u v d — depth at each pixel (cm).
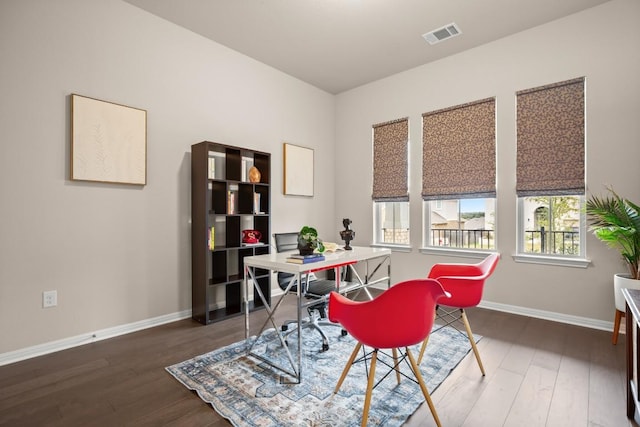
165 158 327
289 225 455
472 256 379
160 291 323
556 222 333
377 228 482
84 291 275
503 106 358
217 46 370
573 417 172
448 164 400
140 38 308
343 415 173
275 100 434
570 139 317
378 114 472
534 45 338
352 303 163
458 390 199
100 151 281
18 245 244
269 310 236
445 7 303
